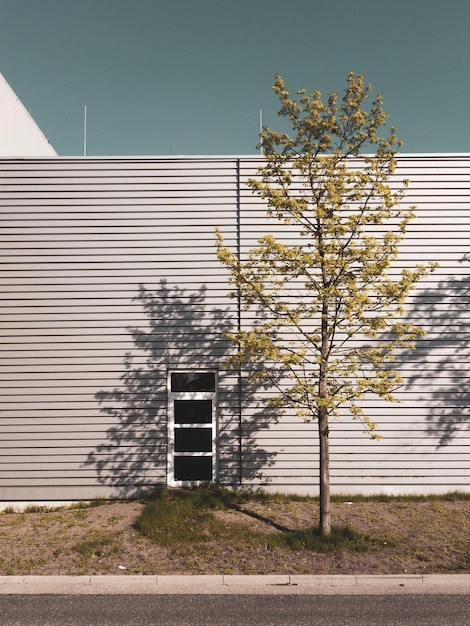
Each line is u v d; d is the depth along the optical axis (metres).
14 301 10.81
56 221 10.92
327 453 8.37
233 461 10.66
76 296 10.84
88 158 11.02
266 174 8.68
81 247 10.91
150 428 10.69
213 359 10.77
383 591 6.69
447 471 10.66
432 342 10.84
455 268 10.95
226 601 6.43
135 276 10.89
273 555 7.64
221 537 8.29
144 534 8.44
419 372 10.80
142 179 11.02
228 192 11.05
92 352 10.78
